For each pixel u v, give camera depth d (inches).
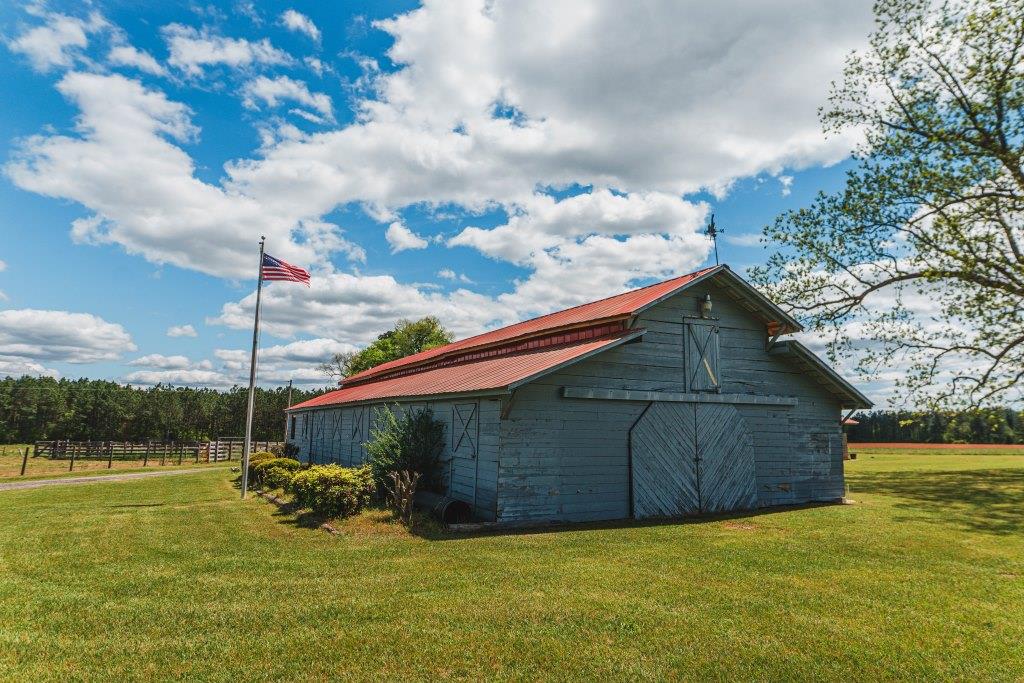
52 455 1625.2
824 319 978.1
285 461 819.4
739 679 193.3
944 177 821.9
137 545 399.2
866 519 526.3
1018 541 427.5
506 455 476.7
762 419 620.1
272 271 698.8
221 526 478.0
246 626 234.8
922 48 863.1
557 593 278.4
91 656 205.9
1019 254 797.2
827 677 195.9
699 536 434.3
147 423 3009.4
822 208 971.9
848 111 949.2
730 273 584.1
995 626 244.2
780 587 297.1
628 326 541.3
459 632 227.6
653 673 195.5
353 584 295.0
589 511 506.9
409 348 2645.2
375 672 194.2
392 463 561.3
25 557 361.4
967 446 2399.1
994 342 795.4
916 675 198.4
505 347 765.9
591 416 520.4
